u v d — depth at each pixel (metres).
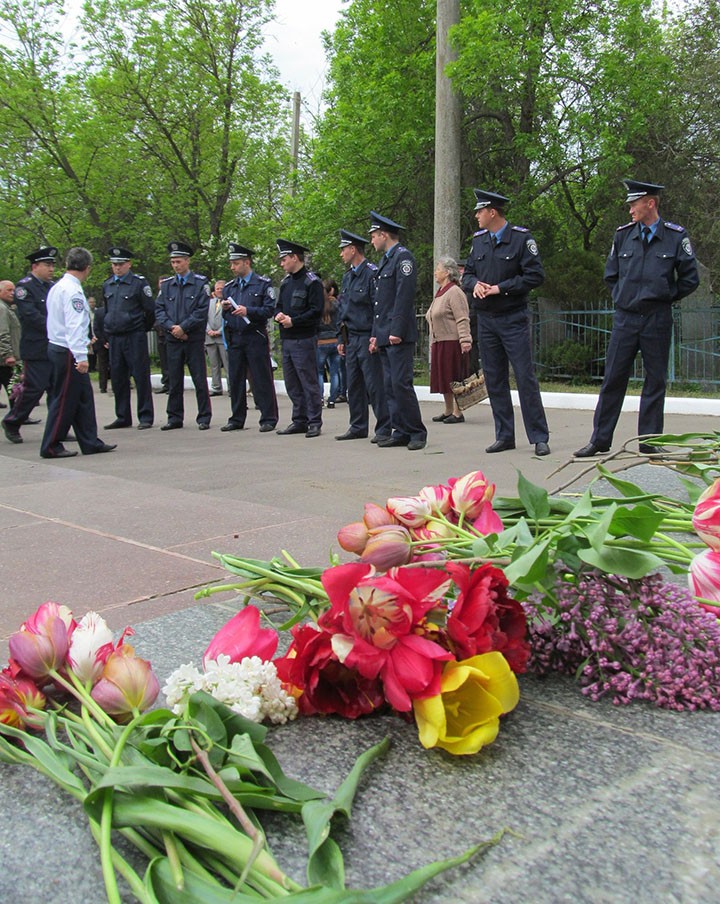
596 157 17.44
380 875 1.50
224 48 24.03
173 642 2.77
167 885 1.35
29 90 24.09
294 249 9.55
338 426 10.79
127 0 23.31
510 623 1.95
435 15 18.12
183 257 10.76
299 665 1.91
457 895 1.44
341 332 13.52
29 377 9.73
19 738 1.91
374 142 18.20
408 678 1.73
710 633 2.15
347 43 19.88
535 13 16.14
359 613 1.77
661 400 6.95
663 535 2.21
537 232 18.08
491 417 11.30
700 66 18.25
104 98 24.28
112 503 5.57
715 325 13.64
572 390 13.94
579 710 2.14
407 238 19.55
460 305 10.38
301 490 5.96
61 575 3.86
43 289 9.88
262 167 26.12
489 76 15.34
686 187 18.62
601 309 15.15
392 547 2.06
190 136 24.97
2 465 7.70
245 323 10.16
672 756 1.90
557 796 1.74
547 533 2.12
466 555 2.18
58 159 25.38
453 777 1.83
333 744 1.99
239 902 1.29
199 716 1.70
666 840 1.58
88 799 1.48
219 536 4.51
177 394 10.94
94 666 1.93
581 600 2.14
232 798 1.44
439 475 6.46
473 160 18.73
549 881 1.47
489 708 1.79
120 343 10.95
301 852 1.55
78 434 8.51
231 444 9.10
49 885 1.52
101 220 26.22
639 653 2.19
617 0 16.83
